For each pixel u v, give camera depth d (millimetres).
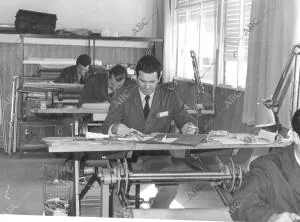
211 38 5754
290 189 1622
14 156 5953
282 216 1463
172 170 2410
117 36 6742
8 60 6641
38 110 4789
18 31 6422
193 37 6367
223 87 5094
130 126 3156
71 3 7074
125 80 4691
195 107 5086
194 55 5172
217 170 2408
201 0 6016
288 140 2727
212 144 2613
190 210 1970
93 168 2729
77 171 2688
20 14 6445
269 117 3699
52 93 5707
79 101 5262
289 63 2809
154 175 2326
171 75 6891
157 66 2994
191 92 5996
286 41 3543
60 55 6914
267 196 1629
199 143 2604
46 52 6867
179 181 2344
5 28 6438
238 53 4910
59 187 3889
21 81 6223
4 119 6547
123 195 2387
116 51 7090
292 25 3492
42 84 5695
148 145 2582
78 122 4473
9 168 5289
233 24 5090
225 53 5305
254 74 4066
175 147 2592
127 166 2352
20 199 4090
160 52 7094
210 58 5777
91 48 6992
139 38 6789
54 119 6039
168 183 2357
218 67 5352
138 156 2730
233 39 5090
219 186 2486
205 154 2734
